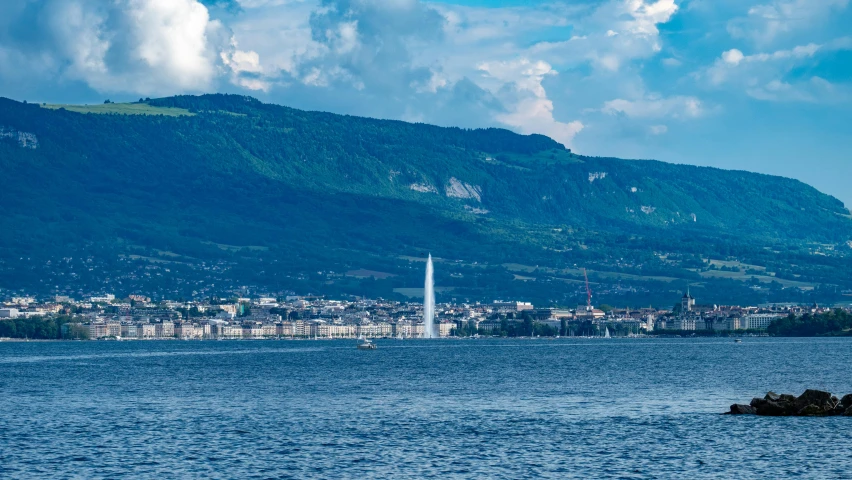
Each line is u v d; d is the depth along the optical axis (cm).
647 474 19350
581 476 19225
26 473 19512
